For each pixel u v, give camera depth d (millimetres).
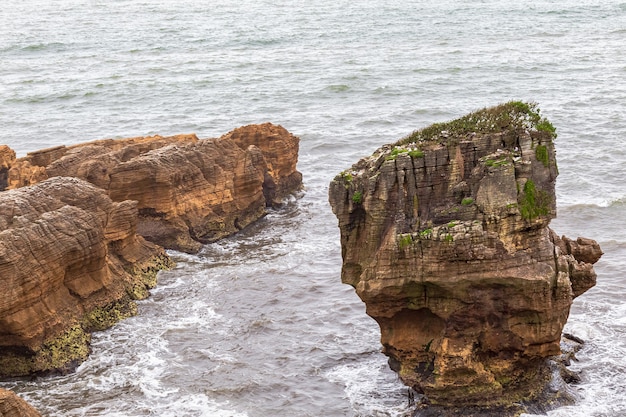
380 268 29891
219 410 31578
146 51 134375
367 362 34906
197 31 154750
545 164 30062
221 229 50750
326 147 70438
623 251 46062
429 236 29203
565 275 29594
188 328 38281
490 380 30281
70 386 33438
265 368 34625
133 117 86688
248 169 52969
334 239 50250
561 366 32844
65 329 35844
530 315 29844
